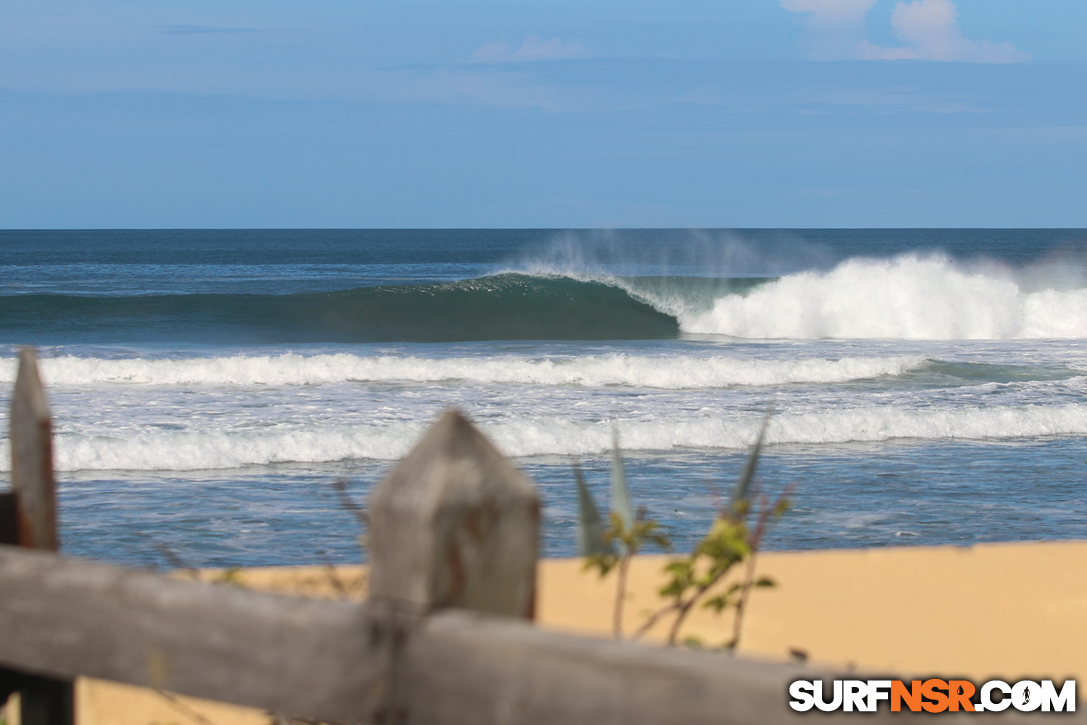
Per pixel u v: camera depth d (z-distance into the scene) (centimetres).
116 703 1042
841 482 3744
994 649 1094
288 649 564
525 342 8875
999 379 6469
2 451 3938
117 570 632
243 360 5878
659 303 10500
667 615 1173
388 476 548
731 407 5188
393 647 531
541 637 498
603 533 995
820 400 5506
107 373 5700
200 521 3086
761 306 9825
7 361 5794
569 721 491
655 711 475
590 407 5112
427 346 8306
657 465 4022
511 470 546
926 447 4488
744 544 862
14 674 764
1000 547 1318
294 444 4062
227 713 1020
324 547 2814
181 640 601
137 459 3872
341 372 5897
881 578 1245
